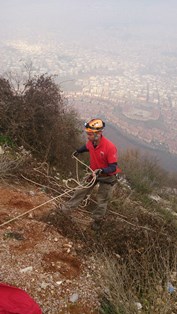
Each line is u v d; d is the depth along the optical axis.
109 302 4.21
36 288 4.07
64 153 8.02
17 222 4.98
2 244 4.50
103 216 5.65
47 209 5.57
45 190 6.33
